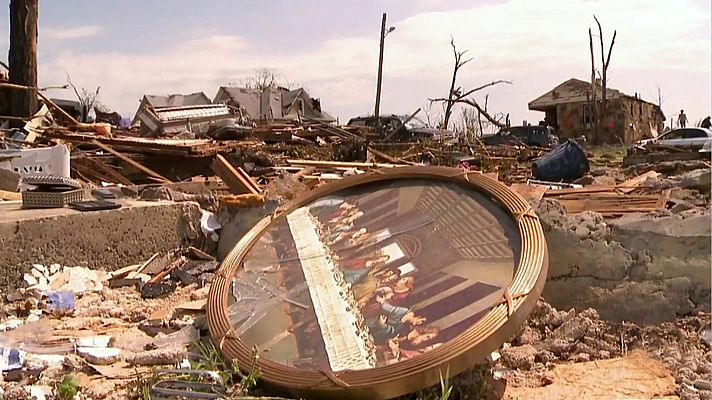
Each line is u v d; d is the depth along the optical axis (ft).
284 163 37.09
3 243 18.15
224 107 83.51
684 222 16.21
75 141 38.81
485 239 14.67
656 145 74.38
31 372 13.70
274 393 12.44
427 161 56.95
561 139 146.92
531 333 15.56
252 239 17.53
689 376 13.21
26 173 28.35
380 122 110.93
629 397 12.69
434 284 13.97
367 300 14.17
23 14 47.70
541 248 13.52
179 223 22.91
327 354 12.87
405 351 12.34
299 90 164.14
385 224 16.74
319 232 17.29
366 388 11.63
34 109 48.24
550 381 13.56
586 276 16.67
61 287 18.86
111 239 20.84
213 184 28.99
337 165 34.32
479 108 119.55
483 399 12.76
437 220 16.08
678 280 15.69
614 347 15.06
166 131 71.05
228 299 15.57
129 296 19.34
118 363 14.49
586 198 20.04
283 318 14.28
